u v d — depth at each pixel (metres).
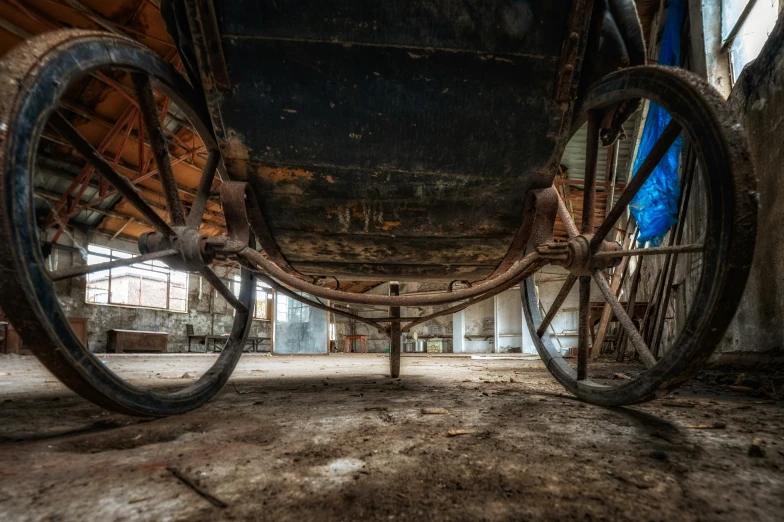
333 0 1.33
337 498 0.84
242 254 1.75
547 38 1.43
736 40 4.37
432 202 1.88
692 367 1.34
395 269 2.51
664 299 5.33
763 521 0.75
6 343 10.55
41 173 12.22
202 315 19.78
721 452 1.15
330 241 2.16
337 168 1.73
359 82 1.49
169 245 1.63
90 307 15.45
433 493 0.87
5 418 1.63
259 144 1.65
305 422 1.56
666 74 1.31
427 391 2.55
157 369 5.19
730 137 1.15
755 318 3.44
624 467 1.03
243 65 1.46
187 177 13.16
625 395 1.70
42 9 8.16
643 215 6.09
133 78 1.45
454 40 1.41
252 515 0.77
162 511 0.78
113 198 14.25
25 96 1.03
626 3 1.46
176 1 1.41
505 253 2.20
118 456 1.12
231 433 1.38
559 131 1.62
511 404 1.98
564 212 2.12
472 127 1.60
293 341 16.11
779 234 3.11
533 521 0.75
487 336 22.08
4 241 1.00
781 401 2.04
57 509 0.79
